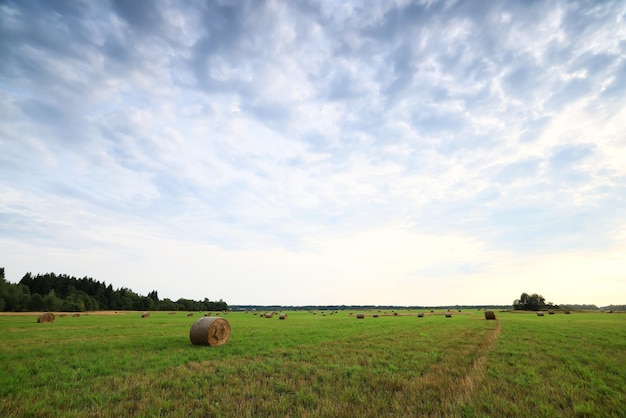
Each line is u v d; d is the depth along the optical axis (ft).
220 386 35.06
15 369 42.27
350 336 82.94
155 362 48.03
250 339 78.89
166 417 26.58
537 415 26.68
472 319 175.94
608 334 84.89
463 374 39.96
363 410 27.91
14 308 326.03
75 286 456.04
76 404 29.89
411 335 84.28
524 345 64.28
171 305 479.82
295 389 34.24
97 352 57.00
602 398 30.76
